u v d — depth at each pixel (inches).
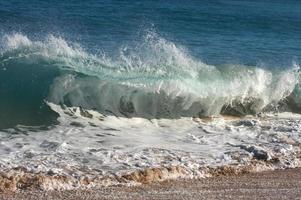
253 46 1669.5
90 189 479.2
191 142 636.7
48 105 720.3
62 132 641.0
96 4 2652.6
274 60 1391.5
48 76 756.0
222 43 1658.5
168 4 3171.8
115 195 467.5
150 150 592.1
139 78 775.1
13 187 471.5
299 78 893.2
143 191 482.0
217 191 492.4
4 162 519.2
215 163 566.9
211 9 3189.0
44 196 457.7
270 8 3905.0
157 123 717.3
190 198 468.4
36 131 642.2
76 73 757.3
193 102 778.2
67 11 2217.0
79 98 736.3
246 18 2815.0
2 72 770.8
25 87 746.2
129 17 2210.9
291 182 533.0
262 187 511.5
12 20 1801.2
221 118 775.7
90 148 584.1
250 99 826.8
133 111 744.3
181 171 534.6
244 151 608.4
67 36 1439.5
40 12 2090.3
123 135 647.1
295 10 3905.0
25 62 781.9
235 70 849.5
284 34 2233.0
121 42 1363.2
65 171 509.7
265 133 692.1
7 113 700.7
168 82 772.0
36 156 545.3
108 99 741.9
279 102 853.2
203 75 820.0
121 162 545.6
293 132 703.1
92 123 686.5
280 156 606.2
